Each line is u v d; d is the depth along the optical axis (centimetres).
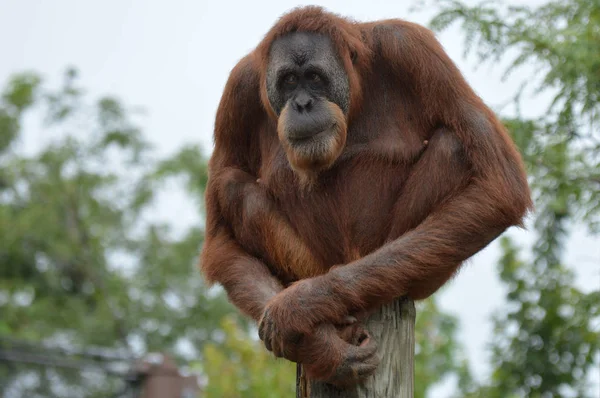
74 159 4953
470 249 1066
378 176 1127
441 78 1108
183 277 4419
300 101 1091
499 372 1928
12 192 4944
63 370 2533
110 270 4662
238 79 1209
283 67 1109
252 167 1237
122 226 4825
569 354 1866
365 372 1021
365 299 1038
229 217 1189
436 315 2430
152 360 2217
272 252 1170
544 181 1623
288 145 1092
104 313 4288
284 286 1198
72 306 4453
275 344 1038
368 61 1137
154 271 4441
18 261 4572
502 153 1091
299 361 1042
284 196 1159
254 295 1135
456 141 1094
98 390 2370
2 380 2595
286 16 1137
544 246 1798
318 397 1049
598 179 1611
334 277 1038
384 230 1125
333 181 1144
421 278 1050
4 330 3981
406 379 1056
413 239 1055
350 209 1135
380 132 1141
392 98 1143
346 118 1119
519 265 1953
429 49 1122
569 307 1872
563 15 1631
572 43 1538
